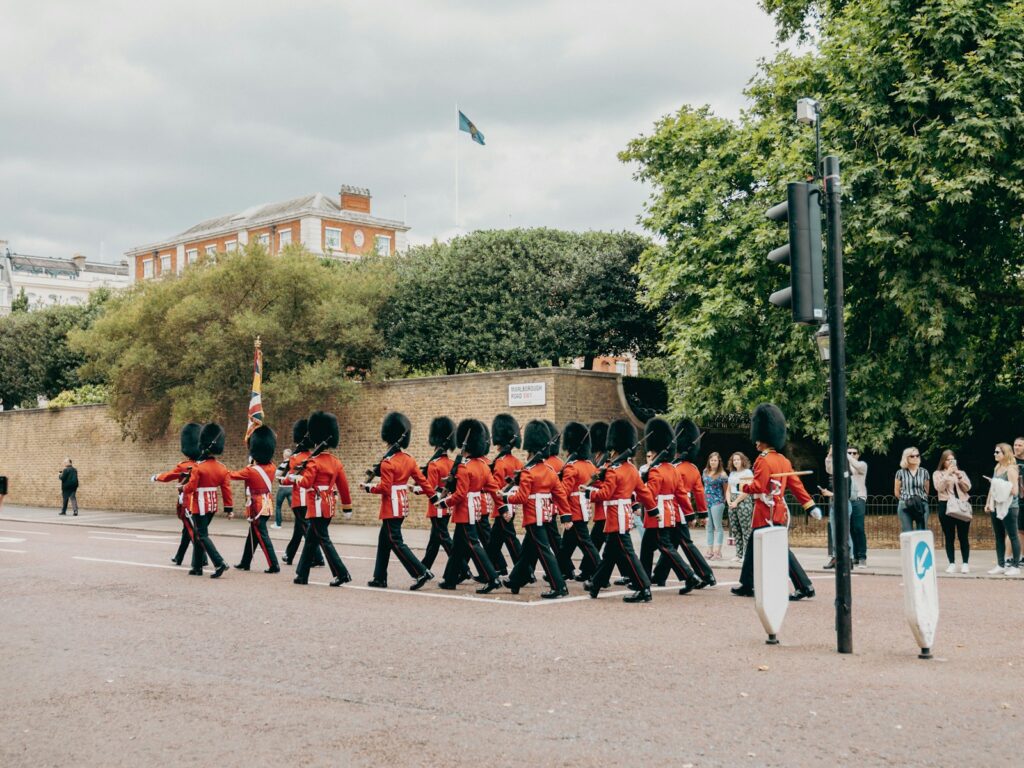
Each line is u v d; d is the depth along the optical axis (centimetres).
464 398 2591
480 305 3111
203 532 1585
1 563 1775
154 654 952
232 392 2972
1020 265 2134
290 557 1781
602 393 2523
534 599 1311
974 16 1838
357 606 1244
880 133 1917
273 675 856
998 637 1009
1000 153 1830
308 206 6962
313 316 2916
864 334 2083
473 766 605
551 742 650
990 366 2253
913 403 1983
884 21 1922
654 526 1357
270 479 1683
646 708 731
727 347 2133
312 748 647
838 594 929
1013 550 1538
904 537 899
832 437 938
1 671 884
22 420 4312
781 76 2220
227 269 2916
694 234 2242
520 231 3266
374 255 3531
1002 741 641
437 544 1509
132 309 3119
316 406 2972
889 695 759
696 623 1101
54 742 670
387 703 757
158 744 662
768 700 748
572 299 3041
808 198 945
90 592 1385
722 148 2239
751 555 1322
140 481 3703
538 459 1351
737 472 1825
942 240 1923
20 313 5034
